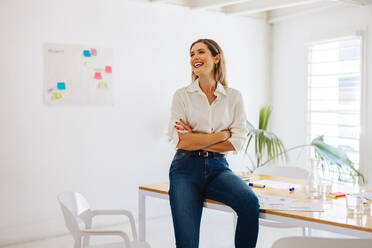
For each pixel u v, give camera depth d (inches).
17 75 152.6
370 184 184.7
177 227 90.6
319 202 94.1
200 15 200.7
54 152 161.6
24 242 155.7
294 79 217.9
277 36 226.4
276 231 167.2
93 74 169.2
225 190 92.7
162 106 190.1
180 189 94.2
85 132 168.6
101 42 170.9
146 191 110.5
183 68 196.4
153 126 187.6
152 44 185.3
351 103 193.2
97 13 169.3
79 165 167.6
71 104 164.7
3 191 151.5
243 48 217.9
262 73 226.7
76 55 164.7
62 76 162.1
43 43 157.5
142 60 182.7
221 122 101.9
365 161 186.2
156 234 164.4
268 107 206.2
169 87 191.9
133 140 181.6
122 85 177.3
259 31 224.5
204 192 98.4
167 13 189.5
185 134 98.9
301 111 215.0
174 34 192.2
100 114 172.1
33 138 156.7
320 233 159.0
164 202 192.5
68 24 162.6
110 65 173.3
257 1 196.9
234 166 216.2
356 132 191.2
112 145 175.8
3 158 150.9
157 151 189.3
